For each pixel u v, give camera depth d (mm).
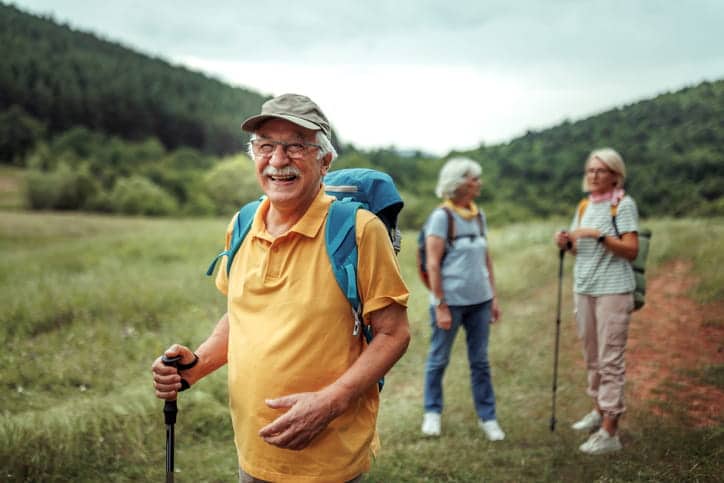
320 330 1698
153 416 3832
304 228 1721
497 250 11320
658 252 8117
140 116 139750
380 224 1770
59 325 6438
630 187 15891
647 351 5125
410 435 3898
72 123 130000
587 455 3434
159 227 25562
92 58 181875
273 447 1735
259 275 1764
